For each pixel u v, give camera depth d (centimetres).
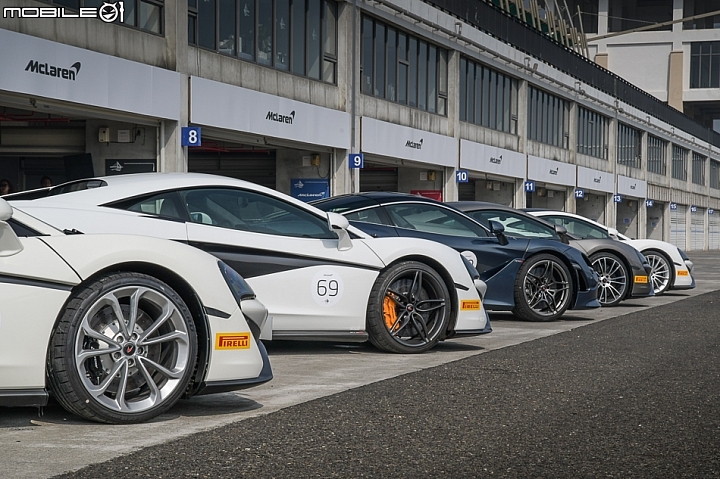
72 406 395
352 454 360
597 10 6425
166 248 421
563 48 3428
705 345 742
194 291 425
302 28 1928
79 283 393
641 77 6359
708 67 6234
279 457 353
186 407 459
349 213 847
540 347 726
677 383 543
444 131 2567
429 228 892
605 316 1073
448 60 2589
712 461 356
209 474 326
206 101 1584
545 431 406
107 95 1350
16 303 381
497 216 1033
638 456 362
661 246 1427
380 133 2195
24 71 1197
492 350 705
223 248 595
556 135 3472
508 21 2933
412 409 455
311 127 1920
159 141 1510
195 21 1583
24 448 364
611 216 4128
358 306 655
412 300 682
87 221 548
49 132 1530
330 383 545
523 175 3086
